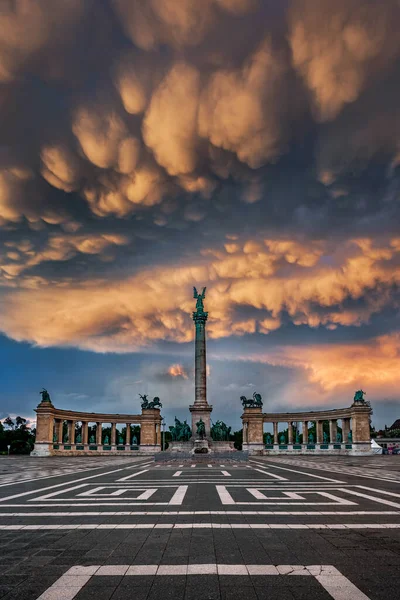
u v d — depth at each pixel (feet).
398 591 31.71
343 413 339.77
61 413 331.57
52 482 108.47
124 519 57.57
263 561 38.60
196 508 65.92
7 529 51.98
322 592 31.53
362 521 55.62
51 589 32.35
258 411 376.07
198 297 359.66
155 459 242.58
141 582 33.68
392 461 230.27
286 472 141.90
